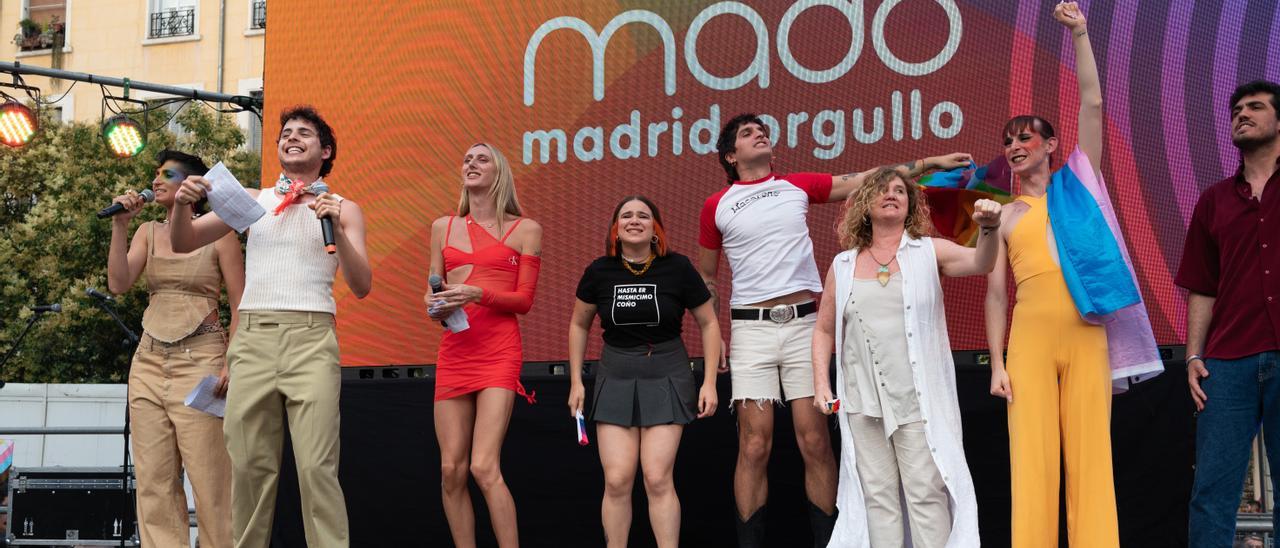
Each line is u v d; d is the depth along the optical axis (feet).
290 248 11.41
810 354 12.18
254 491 11.39
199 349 12.54
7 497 18.42
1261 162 10.77
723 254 14.12
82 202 42.29
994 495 13.19
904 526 11.05
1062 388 10.80
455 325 11.94
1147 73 12.77
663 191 14.53
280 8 16.79
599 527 14.53
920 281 10.94
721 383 14.29
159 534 12.42
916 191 11.35
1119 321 11.02
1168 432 12.57
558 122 15.10
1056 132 12.99
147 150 42.37
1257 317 10.43
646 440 12.06
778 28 14.24
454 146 15.56
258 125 50.01
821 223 13.78
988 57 13.33
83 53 54.65
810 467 12.23
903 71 13.69
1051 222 10.98
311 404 11.09
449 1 15.83
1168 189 12.66
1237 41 12.50
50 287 41.32
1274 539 10.52
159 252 12.67
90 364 41.81
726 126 13.05
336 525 11.14
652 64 14.74
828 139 13.94
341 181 16.03
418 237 15.53
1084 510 10.54
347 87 16.20
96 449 29.37
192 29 53.47
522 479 14.79
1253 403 10.49
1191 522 10.79
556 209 14.98
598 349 14.65
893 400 10.85
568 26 15.15
